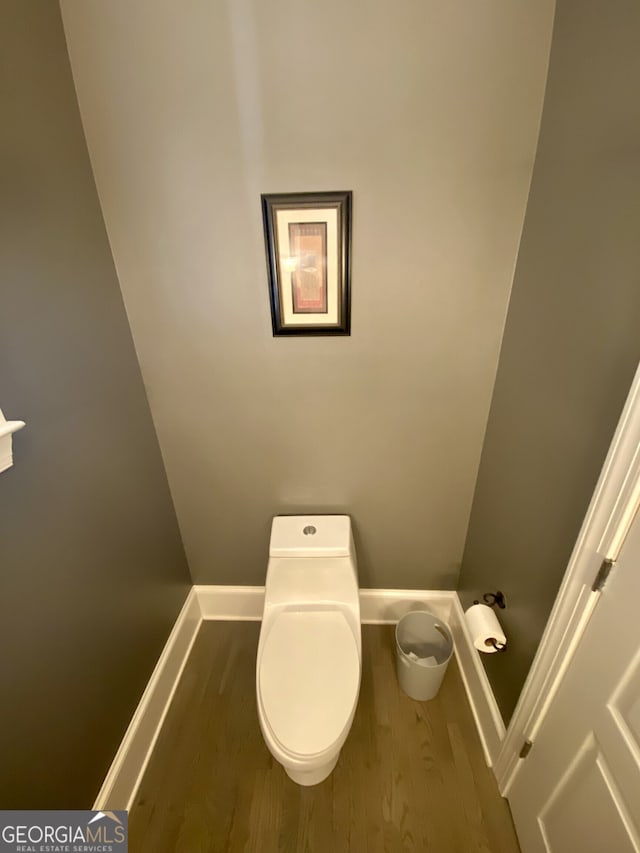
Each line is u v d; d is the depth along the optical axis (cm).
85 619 104
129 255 117
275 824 119
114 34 94
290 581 140
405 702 150
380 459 146
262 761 134
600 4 74
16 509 81
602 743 77
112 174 107
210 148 104
